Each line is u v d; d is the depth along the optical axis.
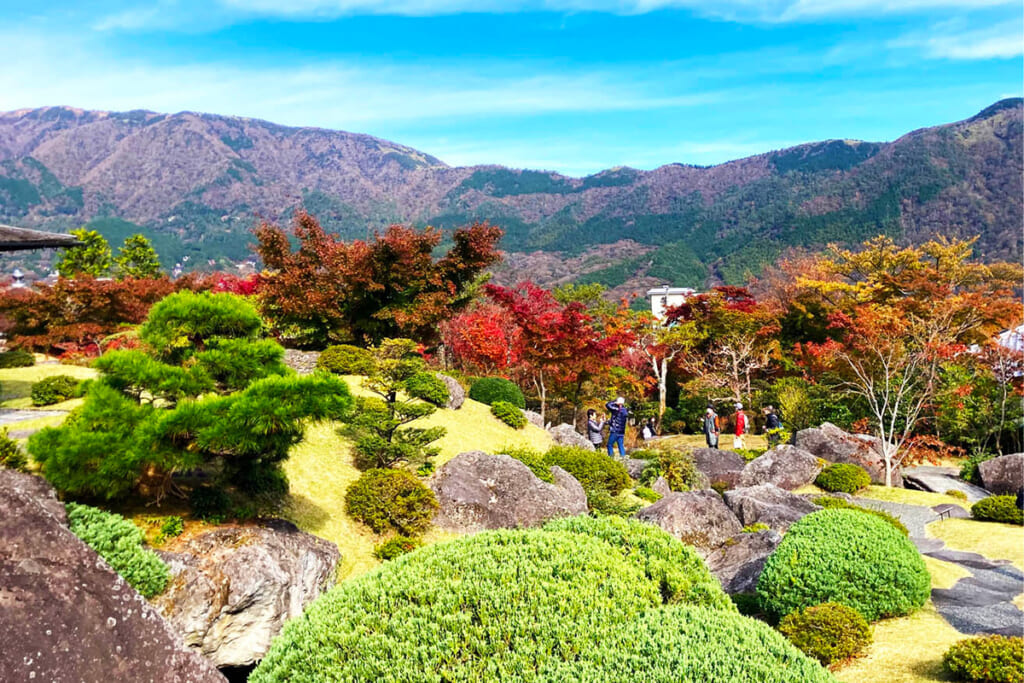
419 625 5.93
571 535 7.77
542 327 25.25
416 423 18.73
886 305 36.25
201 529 9.36
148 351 10.91
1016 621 9.90
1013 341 26.84
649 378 36.19
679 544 8.00
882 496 19.64
